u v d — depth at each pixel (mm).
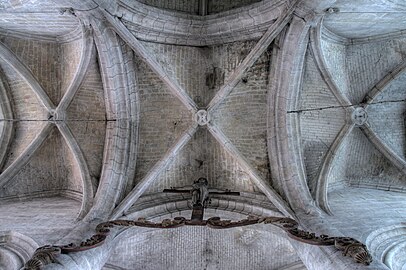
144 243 11984
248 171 10297
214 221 8305
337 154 10508
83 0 8086
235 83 10453
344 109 10773
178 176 10984
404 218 8875
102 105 10492
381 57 10875
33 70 10750
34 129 11219
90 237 7871
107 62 9617
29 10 8656
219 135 10562
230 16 10414
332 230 7824
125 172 10062
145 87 10633
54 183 11602
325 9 8680
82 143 10398
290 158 9891
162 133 10789
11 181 10859
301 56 9586
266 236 12055
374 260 6164
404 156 11492
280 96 10094
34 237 7777
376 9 8523
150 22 9961
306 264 7344
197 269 12594
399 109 11555
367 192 11148
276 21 9477
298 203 9477
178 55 10836
